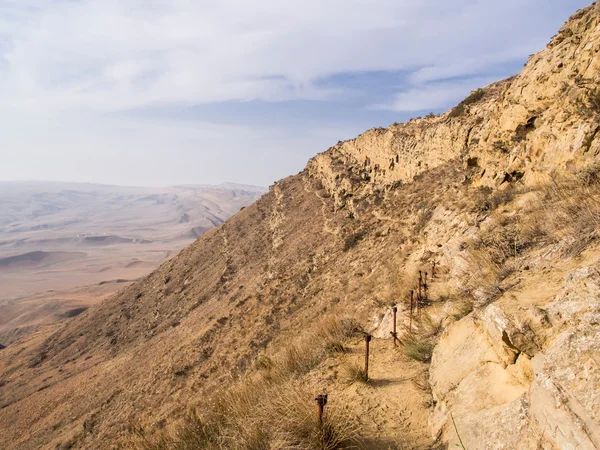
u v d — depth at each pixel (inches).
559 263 170.6
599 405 87.7
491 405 130.2
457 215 486.6
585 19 423.2
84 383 2032.5
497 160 534.6
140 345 2388.0
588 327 109.4
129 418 1084.5
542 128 412.8
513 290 165.9
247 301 1542.8
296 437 154.6
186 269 3272.6
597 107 324.8
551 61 454.3
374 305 433.1
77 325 3467.0
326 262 1336.1
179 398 965.2
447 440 135.7
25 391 2320.4
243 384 287.1
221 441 179.6
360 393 196.9
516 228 267.1
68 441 1273.4
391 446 148.1
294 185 3169.3
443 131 1135.6
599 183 218.7
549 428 95.7
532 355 123.5
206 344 1332.4
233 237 3147.1
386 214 1256.2
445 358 175.3
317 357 277.4
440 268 392.5
